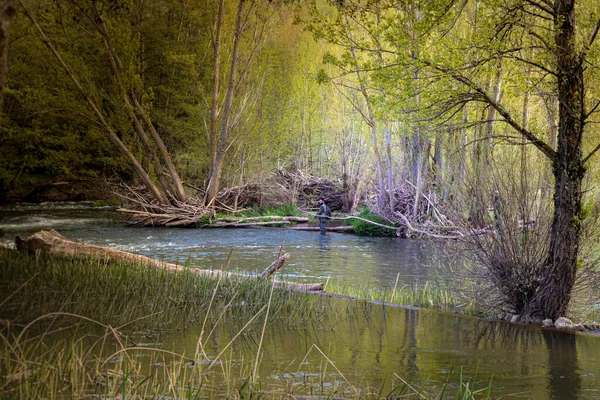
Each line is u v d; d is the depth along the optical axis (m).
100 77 34.56
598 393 5.41
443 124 12.30
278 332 7.59
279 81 39.09
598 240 10.34
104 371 5.28
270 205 35.94
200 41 38.72
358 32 20.66
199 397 4.74
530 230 10.38
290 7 29.78
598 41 10.59
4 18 2.09
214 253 20.25
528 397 5.25
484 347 7.34
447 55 10.91
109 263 12.47
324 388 5.19
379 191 28.31
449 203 11.88
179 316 8.13
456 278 11.55
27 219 29.75
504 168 10.89
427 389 5.35
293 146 40.69
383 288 13.79
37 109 30.78
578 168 9.62
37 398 4.28
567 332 8.67
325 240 25.14
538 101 14.18
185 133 37.75
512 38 11.34
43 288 8.90
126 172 41.44
